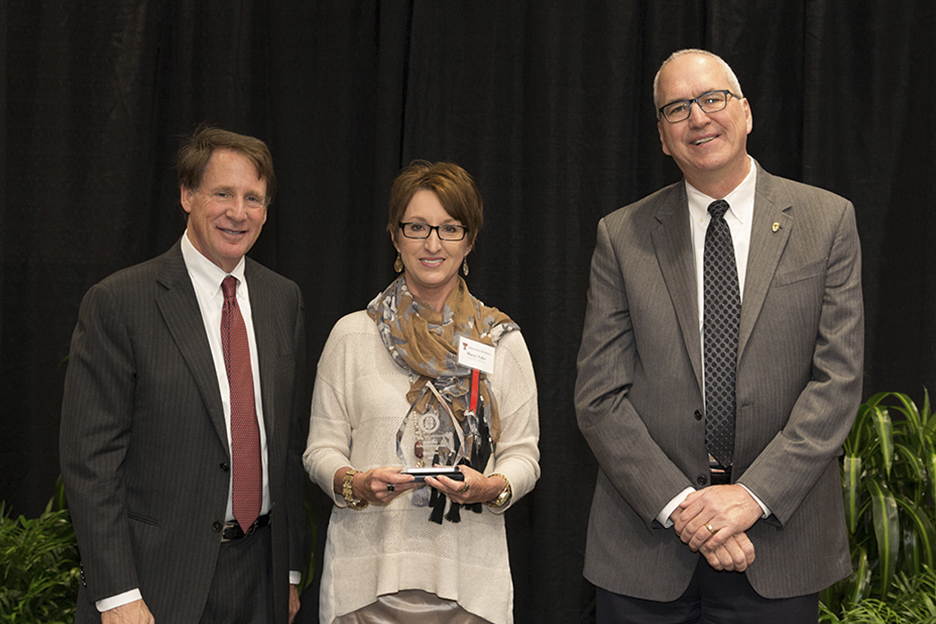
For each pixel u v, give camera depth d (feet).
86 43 10.74
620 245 6.33
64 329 10.77
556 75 10.64
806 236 5.81
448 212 6.17
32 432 10.80
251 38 10.85
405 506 6.23
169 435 5.65
